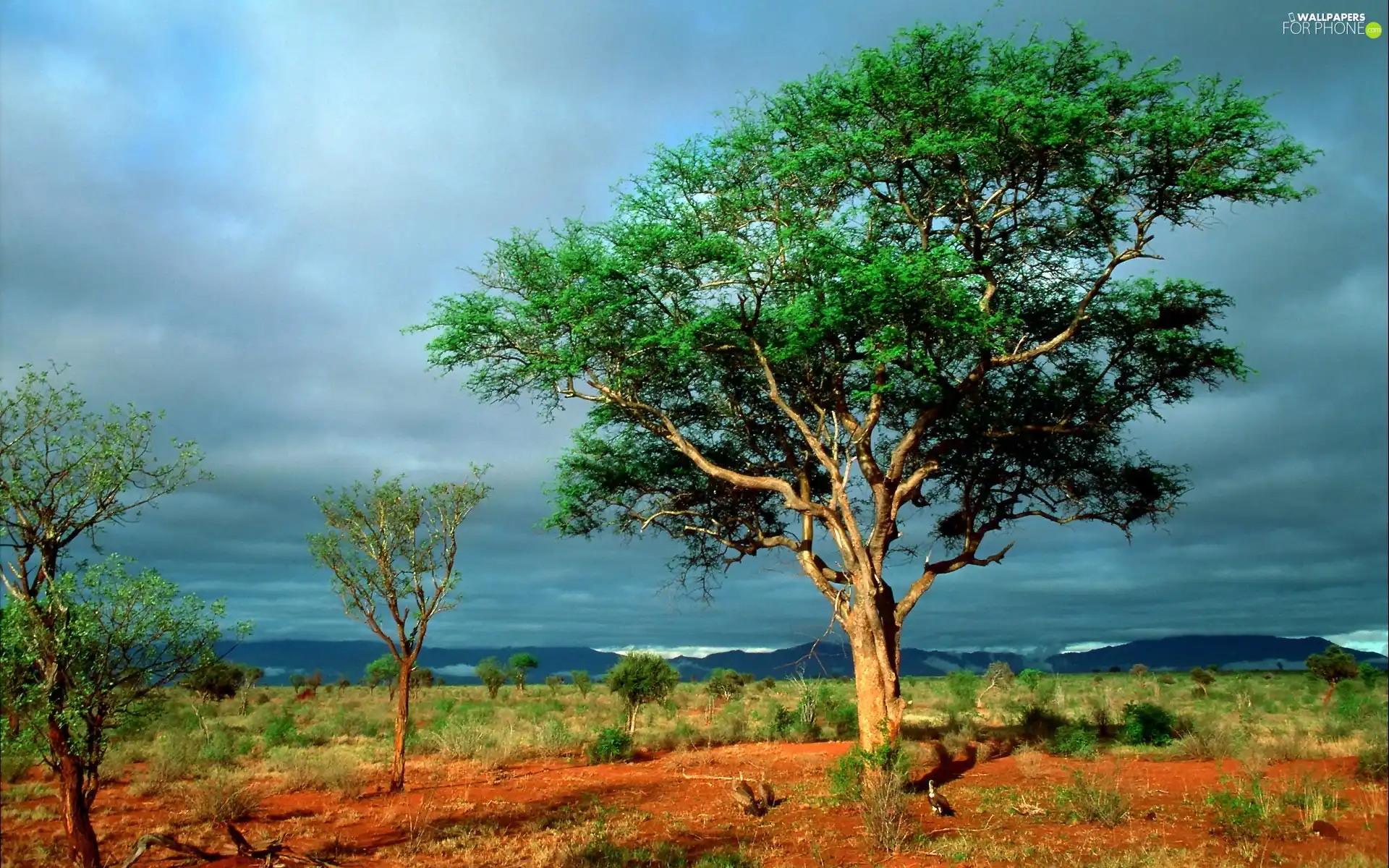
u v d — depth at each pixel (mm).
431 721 37406
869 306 15523
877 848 12453
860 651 17531
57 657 9672
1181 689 48719
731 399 20594
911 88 16188
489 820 15180
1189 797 14773
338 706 47094
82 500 9922
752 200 17531
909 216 17859
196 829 14891
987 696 36156
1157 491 20547
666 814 15516
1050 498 21172
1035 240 18016
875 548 18406
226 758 24172
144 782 19656
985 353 16797
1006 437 19562
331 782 19312
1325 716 26609
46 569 9844
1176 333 17859
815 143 17203
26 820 16031
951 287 15445
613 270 16844
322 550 18266
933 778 18375
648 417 19969
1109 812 13398
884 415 20359
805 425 18031
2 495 9492
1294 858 10680
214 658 10602
